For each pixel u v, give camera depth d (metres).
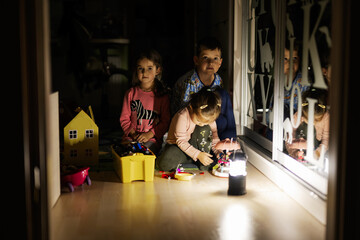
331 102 1.33
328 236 1.37
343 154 1.29
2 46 1.29
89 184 2.21
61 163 2.31
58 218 1.78
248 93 2.89
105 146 3.15
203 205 1.92
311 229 1.66
